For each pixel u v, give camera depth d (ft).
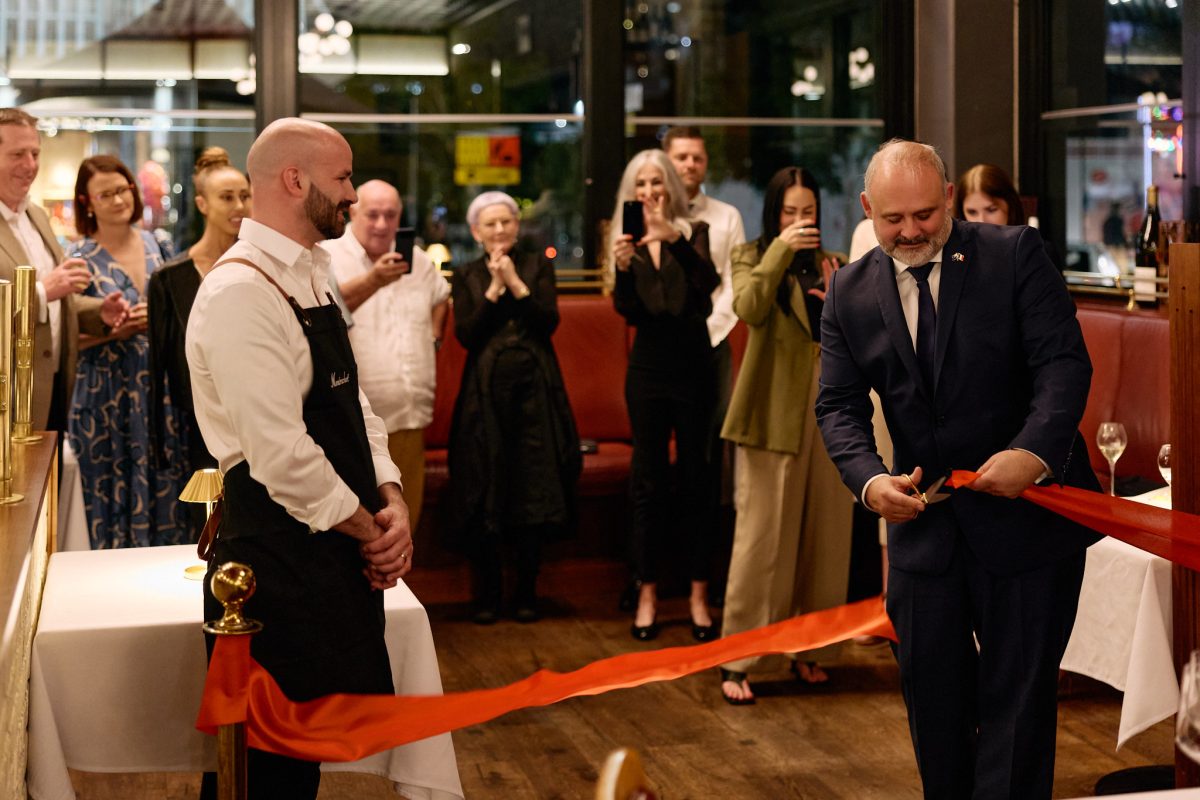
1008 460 8.57
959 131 21.53
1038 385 8.88
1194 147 17.61
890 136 22.22
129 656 8.80
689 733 13.99
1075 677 15.21
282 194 8.36
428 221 21.07
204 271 15.12
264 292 8.11
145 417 16.56
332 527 8.23
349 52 20.53
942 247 9.16
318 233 8.51
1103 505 9.02
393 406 16.67
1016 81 21.58
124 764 8.86
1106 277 19.89
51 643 8.65
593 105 21.20
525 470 17.72
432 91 20.84
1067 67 20.72
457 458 17.71
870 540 18.79
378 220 16.42
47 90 19.90
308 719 8.14
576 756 13.37
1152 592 10.56
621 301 16.84
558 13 21.04
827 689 15.42
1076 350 8.93
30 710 8.57
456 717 8.78
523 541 18.19
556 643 17.24
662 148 21.56
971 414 9.07
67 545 14.11
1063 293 9.05
